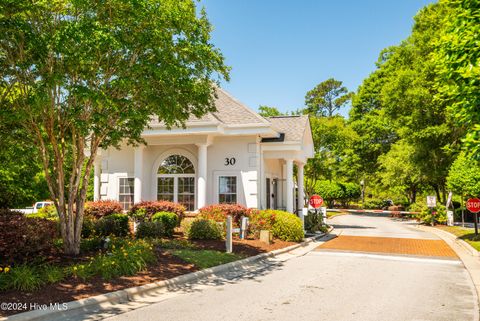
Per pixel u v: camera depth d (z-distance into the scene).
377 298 8.08
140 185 19.88
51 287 7.45
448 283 9.73
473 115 8.37
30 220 9.23
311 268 11.67
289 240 17.16
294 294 8.31
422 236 22.20
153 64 9.32
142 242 11.42
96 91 9.07
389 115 31.56
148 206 17.48
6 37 8.33
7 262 8.10
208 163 20.12
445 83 9.52
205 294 8.23
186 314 6.71
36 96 8.20
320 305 7.43
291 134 21.48
